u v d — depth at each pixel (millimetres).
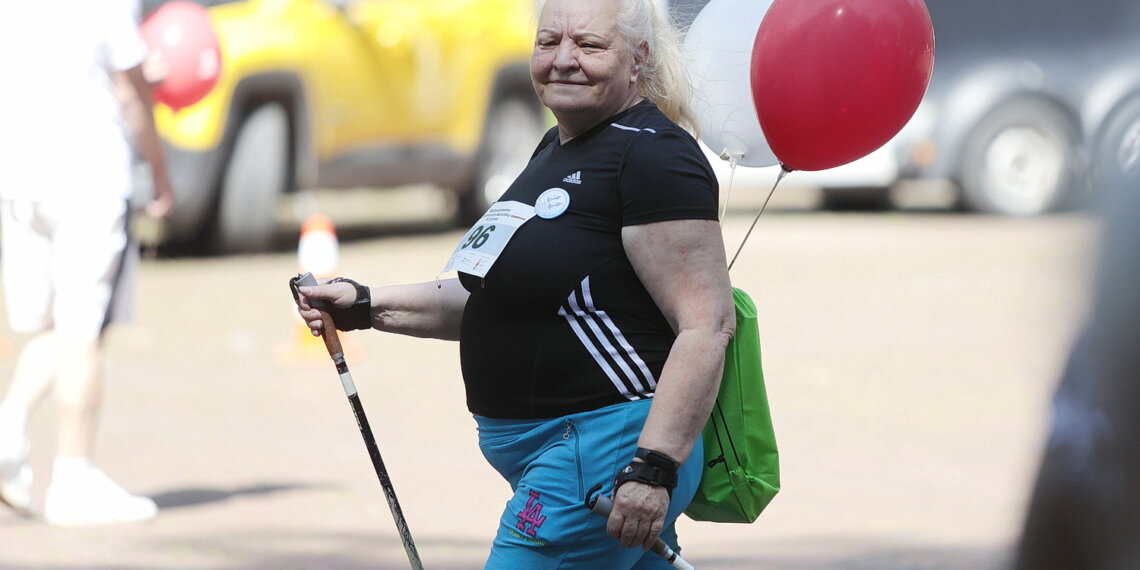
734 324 10555
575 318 10711
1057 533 6582
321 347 32562
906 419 26484
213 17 43031
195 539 19391
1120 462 6281
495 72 50312
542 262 10695
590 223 10656
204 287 40938
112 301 20375
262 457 23922
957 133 54000
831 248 48812
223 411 27344
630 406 10711
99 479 20297
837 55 11477
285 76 43844
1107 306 6152
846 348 33250
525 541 10820
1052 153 53906
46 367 20094
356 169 45938
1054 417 6570
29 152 19938
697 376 10234
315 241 33750
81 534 19516
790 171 12305
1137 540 6324
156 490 21859
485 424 11336
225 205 44250
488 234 10984
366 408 27766
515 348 10906
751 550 19094
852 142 11812
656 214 10422
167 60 23938
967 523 19938
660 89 11406
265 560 18469
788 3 11742
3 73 20141
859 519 20344
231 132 43438
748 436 11273
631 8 10914
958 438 24984
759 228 53938
